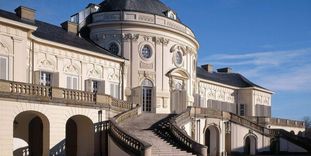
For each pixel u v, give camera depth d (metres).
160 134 28.06
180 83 40.19
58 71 31.00
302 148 43.97
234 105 57.09
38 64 29.55
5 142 21.80
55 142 24.38
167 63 38.59
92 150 26.72
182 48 40.41
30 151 27.23
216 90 53.69
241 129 41.38
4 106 21.84
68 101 25.17
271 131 43.47
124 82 36.38
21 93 22.69
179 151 25.45
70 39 34.75
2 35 25.83
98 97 27.34
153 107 37.25
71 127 28.64
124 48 37.06
